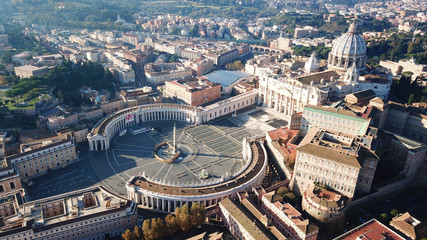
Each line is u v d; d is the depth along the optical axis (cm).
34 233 16875
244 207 19775
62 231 17512
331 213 18788
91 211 18412
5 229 16788
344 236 16800
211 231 19262
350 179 19688
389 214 19738
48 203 18875
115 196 19650
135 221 19388
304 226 17362
